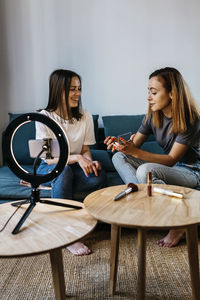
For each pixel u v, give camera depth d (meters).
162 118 1.76
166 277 1.36
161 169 1.56
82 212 1.04
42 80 2.67
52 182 1.68
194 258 1.06
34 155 1.04
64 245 0.80
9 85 2.67
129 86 2.67
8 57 2.65
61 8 2.61
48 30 2.63
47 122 0.98
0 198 1.83
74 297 1.23
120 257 1.54
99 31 2.63
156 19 2.61
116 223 0.91
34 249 0.78
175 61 2.64
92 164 1.70
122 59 2.65
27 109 2.70
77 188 1.76
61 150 0.99
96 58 2.65
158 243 1.68
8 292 1.25
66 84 1.73
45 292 1.25
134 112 2.69
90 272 1.41
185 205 1.05
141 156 1.60
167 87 1.62
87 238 1.79
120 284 1.31
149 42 2.63
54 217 0.99
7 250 0.77
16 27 2.62
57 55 2.65
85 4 2.61
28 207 1.02
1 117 2.70
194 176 1.69
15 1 2.60
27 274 1.40
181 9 2.59
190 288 1.28
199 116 1.66
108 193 1.21
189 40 2.62
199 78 2.65
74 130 1.85
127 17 2.62
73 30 2.63
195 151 1.72
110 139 1.59
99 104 2.70
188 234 1.05
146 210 1.01
